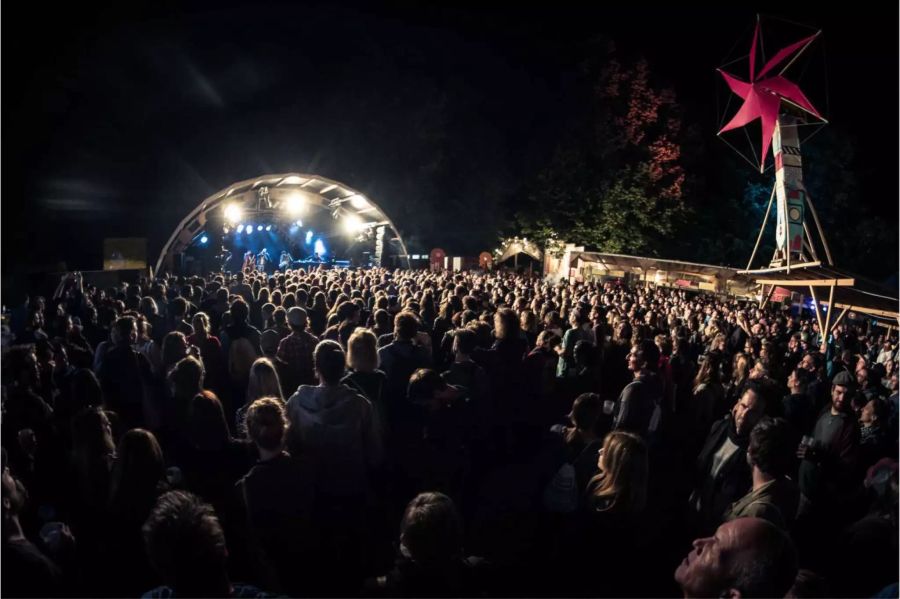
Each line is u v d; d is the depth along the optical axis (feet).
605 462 14.78
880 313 50.55
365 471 14.65
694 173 161.17
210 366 24.93
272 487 12.62
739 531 6.79
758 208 153.17
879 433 19.31
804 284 50.78
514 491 17.56
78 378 17.71
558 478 15.65
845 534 10.81
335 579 13.37
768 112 68.28
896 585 9.29
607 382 28.35
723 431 16.65
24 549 9.75
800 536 15.65
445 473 18.02
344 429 14.15
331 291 39.86
